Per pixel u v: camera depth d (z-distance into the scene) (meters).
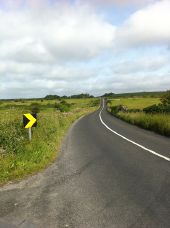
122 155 12.51
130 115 37.91
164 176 8.70
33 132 16.28
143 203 6.45
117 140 17.77
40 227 5.37
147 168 9.84
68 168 10.16
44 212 6.07
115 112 56.97
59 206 6.41
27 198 6.98
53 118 27.09
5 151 11.23
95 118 45.03
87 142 17.11
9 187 7.90
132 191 7.34
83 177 8.87
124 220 5.56
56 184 8.13
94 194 7.18
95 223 5.46
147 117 28.73
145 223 5.39
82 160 11.60
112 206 6.32
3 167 9.34
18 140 12.55
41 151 11.86
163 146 14.86
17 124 17.41
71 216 5.83
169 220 5.50
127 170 9.63
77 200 6.78
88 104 128.25
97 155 12.69
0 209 6.29
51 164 10.86
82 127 28.41
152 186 7.71
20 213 6.04
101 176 8.95
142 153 12.84
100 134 21.56
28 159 10.63
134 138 18.66
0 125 16.05
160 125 22.77
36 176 9.01
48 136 16.44
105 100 186.25
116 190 7.46
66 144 16.42
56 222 5.57
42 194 7.27
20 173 9.16
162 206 6.23
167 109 35.84
